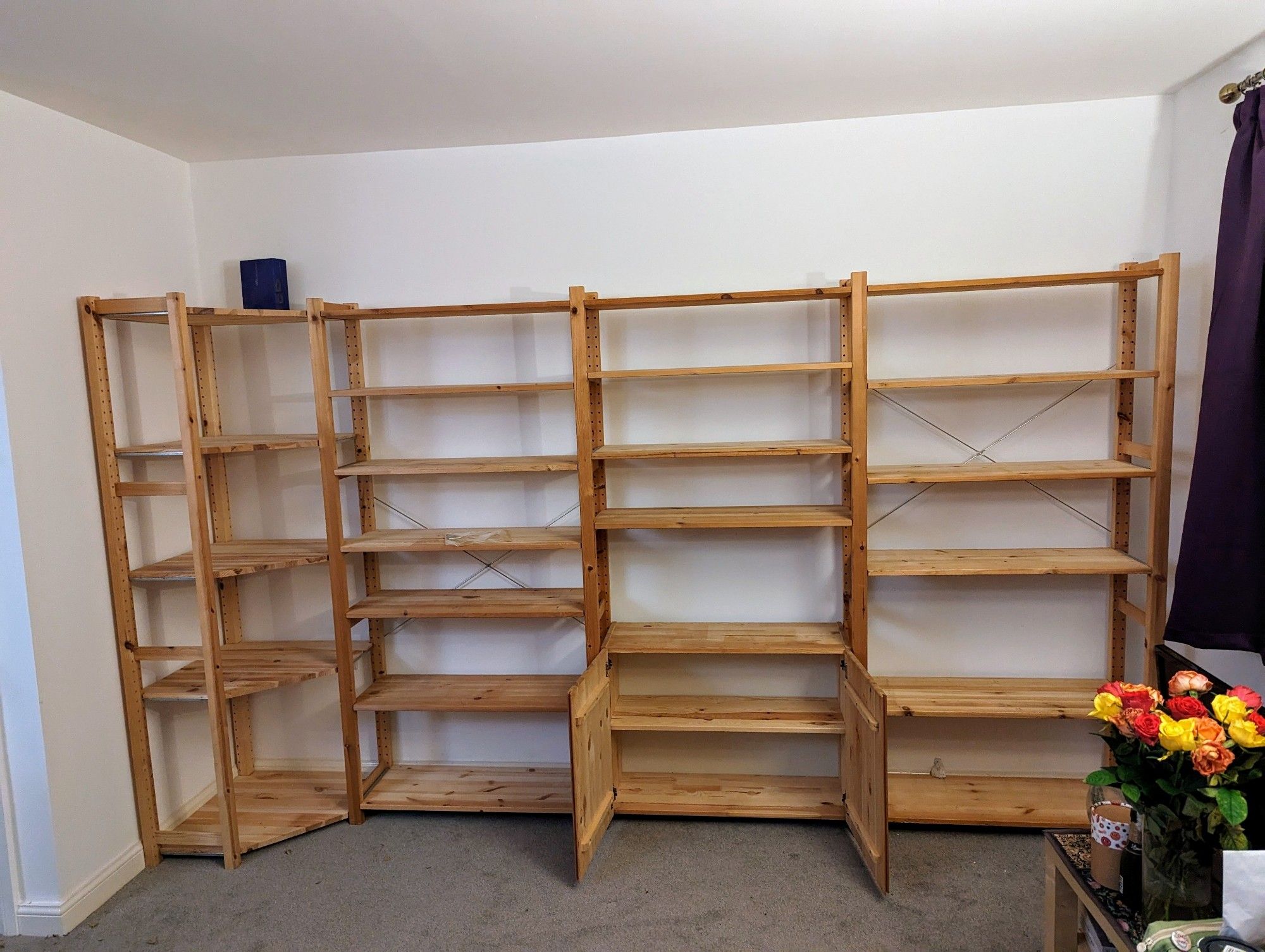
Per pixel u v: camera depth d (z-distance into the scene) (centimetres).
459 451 306
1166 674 208
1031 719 295
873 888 245
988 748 298
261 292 289
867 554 265
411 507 312
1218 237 235
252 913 241
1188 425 260
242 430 313
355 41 201
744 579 302
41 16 180
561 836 281
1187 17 203
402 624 317
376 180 298
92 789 247
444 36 200
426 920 236
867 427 260
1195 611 225
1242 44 222
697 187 287
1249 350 211
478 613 279
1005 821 268
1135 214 271
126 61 207
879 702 232
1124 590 281
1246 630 219
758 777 304
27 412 228
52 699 233
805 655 302
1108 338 277
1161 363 247
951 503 290
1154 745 145
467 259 298
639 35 203
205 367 305
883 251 282
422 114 258
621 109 260
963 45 217
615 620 309
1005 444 285
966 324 282
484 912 238
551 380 300
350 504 312
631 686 310
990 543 291
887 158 279
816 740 304
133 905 246
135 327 275
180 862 270
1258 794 160
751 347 291
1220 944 134
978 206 277
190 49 201
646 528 270
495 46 207
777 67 228
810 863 259
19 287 226
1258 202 206
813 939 222
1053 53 225
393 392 272
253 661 294
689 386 294
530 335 299
